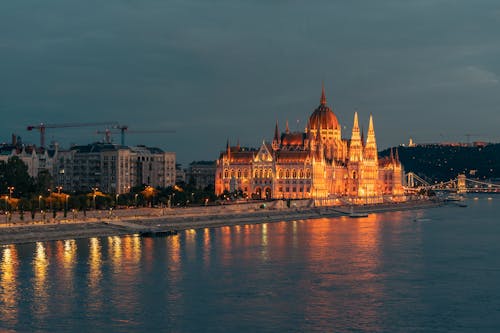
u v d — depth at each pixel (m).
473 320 198.62
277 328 190.38
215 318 197.88
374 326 192.88
